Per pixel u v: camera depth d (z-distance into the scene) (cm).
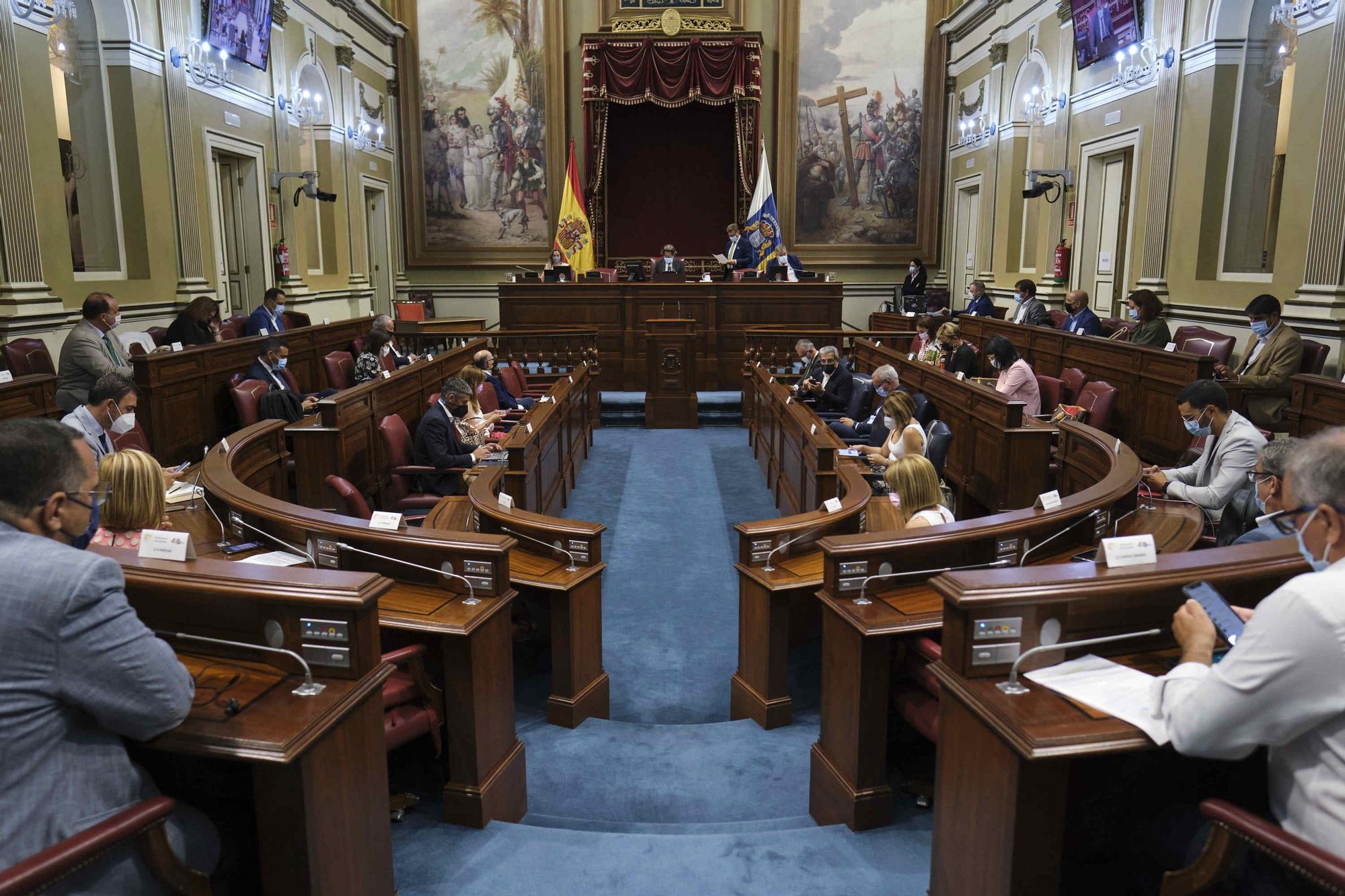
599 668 410
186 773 219
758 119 1599
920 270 1516
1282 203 831
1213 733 158
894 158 1659
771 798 324
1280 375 686
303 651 211
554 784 334
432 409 600
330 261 1419
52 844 160
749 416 1030
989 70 1460
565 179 1622
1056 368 917
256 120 1169
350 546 326
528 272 1312
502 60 1625
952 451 721
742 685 402
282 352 809
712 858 259
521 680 440
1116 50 1082
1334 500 159
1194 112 949
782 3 1609
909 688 301
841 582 294
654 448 985
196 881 178
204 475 412
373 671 214
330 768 200
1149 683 195
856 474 485
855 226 1681
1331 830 151
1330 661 146
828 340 1163
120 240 936
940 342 938
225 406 795
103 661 160
